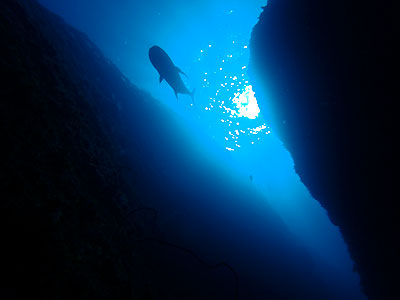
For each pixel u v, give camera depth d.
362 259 3.78
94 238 1.63
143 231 2.79
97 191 2.18
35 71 2.14
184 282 3.15
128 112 5.76
